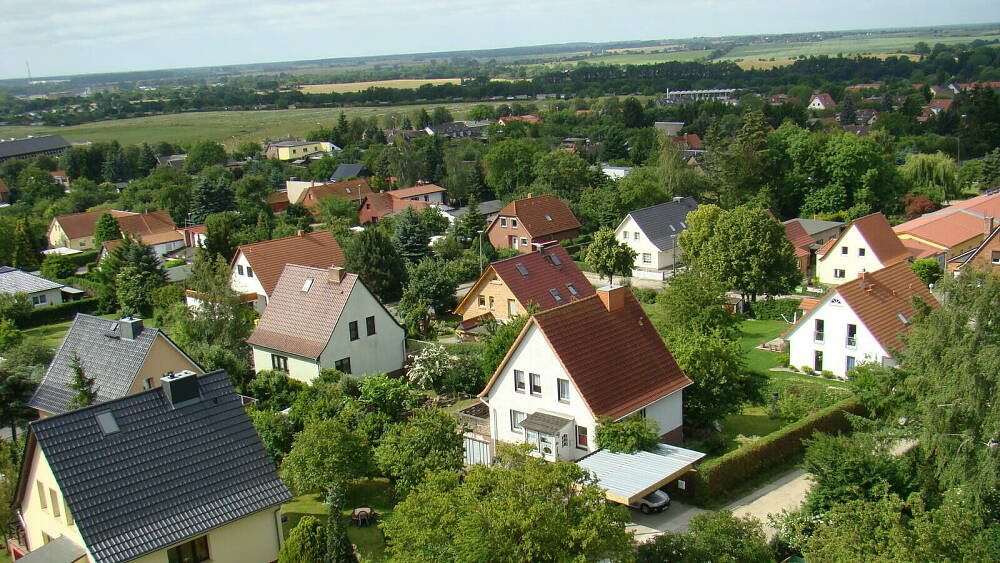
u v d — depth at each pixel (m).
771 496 34.47
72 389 42.78
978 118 157.62
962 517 25.17
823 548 24.23
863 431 37.38
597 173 113.31
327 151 195.88
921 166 115.12
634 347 39.47
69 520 27.62
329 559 27.19
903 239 82.19
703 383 41.09
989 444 30.03
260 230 92.50
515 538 22.47
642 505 33.25
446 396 48.69
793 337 53.06
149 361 42.59
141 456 28.22
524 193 113.88
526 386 38.69
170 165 177.12
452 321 67.12
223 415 30.56
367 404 43.44
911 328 36.47
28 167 161.88
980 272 33.03
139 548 26.09
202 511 27.88
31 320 76.56
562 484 23.36
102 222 101.44
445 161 139.88
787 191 106.31
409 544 24.33
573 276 63.75
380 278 72.19
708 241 69.25
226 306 55.88
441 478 25.98
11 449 38.00
